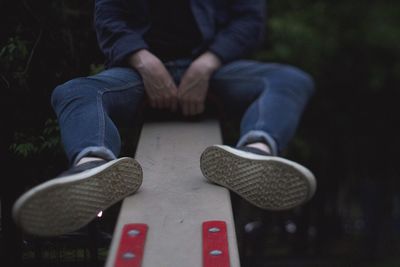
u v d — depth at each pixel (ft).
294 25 16.93
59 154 8.50
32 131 8.48
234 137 11.34
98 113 7.18
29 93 8.61
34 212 5.67
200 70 8.77
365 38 19.97
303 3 18.67
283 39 16.81
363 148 20.74
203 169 7.03
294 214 17.44
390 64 20.62
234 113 9.23
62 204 5.91
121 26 8.85
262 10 9.55
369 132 20.84
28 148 8.23
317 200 18.74
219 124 9.02
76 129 6.96
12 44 8.54
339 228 19.90
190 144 8.10
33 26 8.84
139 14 9.10
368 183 20.52
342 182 20.79
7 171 8.31
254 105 8.18
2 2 8.69
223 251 5.68
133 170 6.56
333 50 19.04
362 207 20.61
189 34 9.25
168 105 8.77
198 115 9.11
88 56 9.48
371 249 20.22
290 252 17.19
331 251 18.93
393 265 19.48
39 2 8.93
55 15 9.07
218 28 9.43
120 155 9.26
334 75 19.77
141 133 8.48
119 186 6.50
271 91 8.38
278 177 6.56
